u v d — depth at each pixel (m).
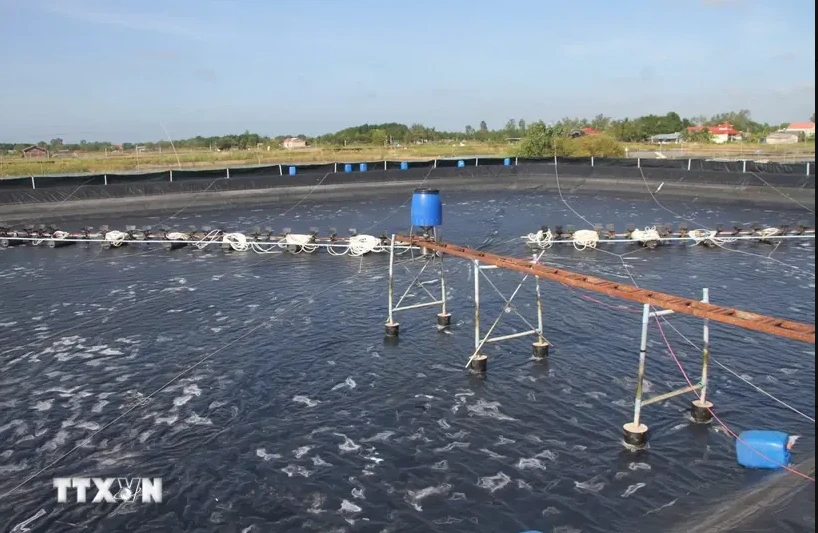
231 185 62.44
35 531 14.38
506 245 42.38
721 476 15.50
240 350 24.38
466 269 35.56
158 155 110.88
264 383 21.53
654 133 162.62
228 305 29.81
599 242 41.44
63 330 26.67
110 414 19.52
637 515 14.29
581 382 20.95
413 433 18.16
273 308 29.27
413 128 167.12
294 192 64.12
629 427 17.19
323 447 17.53
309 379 21.78
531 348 23.81
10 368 22.84
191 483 16.02
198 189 61.28
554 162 72.81
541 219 51.97
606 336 24.88
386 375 21.94
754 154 100.25
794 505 12.74
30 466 16.88
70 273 36.03
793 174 55.81
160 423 18.95
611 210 55.59
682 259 36.97
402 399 20.17
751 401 19.36
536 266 19.16
